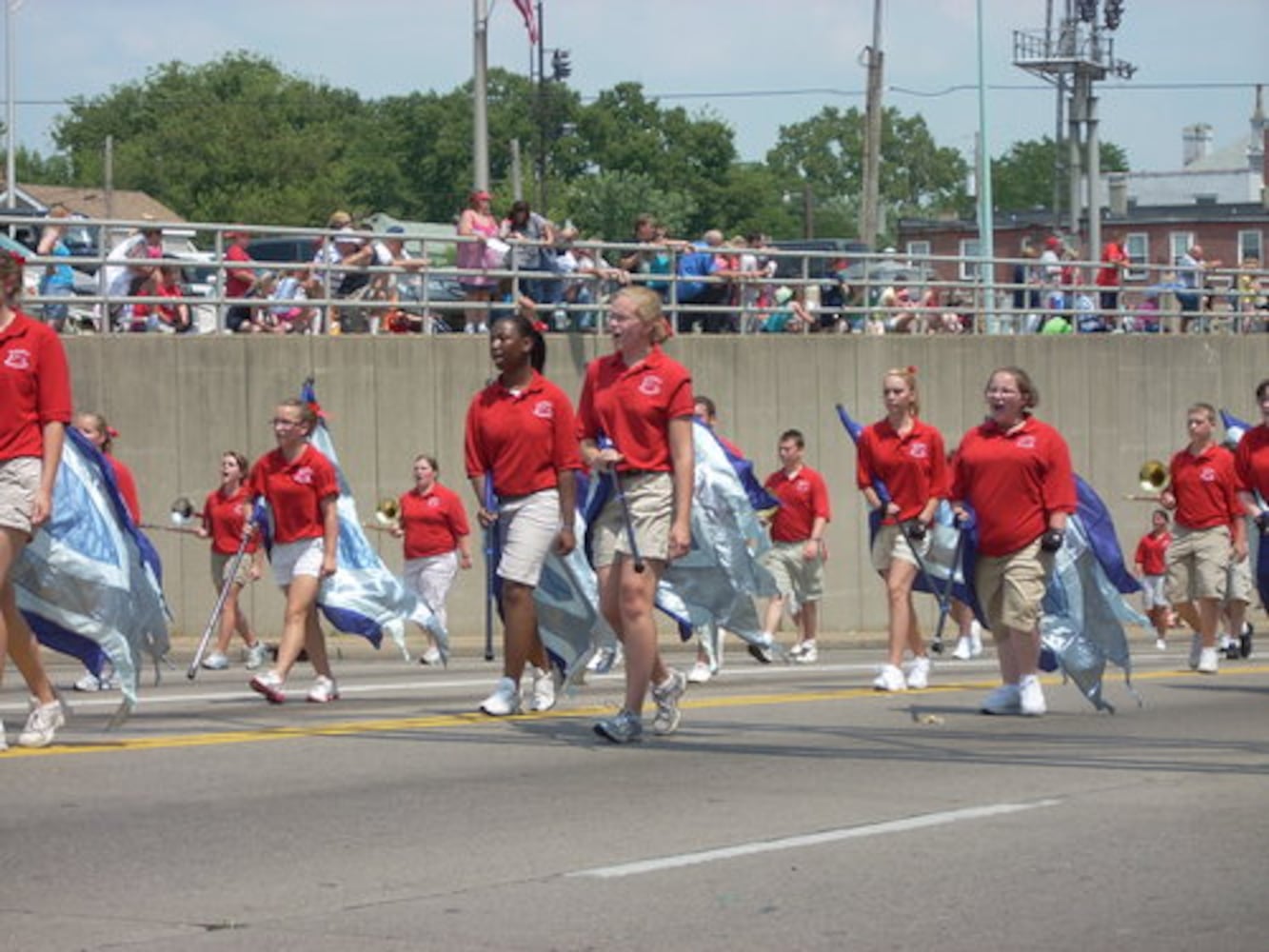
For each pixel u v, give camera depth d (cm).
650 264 3541
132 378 2936
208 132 13700
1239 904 977
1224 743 1571
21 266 1391
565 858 1078
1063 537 1770
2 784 1305
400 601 1997
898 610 2014
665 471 1475
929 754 1480
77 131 15062
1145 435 4181
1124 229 10069
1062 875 1039
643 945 891
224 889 1002
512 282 3266
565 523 1606
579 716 1702
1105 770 1398
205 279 3659
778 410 3553
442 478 3162
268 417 3023
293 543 1888
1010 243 10106
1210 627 2353
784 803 1251
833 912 955
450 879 1026
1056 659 1819
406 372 3138
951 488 1778
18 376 1359
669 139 13775
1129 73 7025
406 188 13925
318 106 15225
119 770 1367
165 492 2955
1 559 1360
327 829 1158
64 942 892
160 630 1555
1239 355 4344
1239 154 13662
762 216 13988
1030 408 1766
